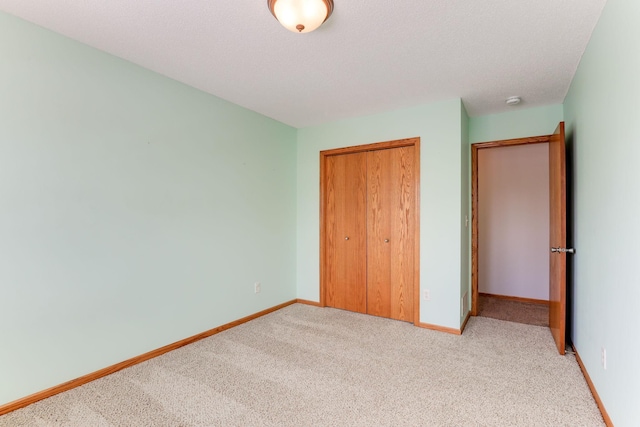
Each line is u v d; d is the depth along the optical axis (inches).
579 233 93.4
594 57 75.5
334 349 104.3
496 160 179.8
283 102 124.3
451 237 119.8
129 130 92.4
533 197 171.0
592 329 79.4
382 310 138.1
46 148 76.4
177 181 105.3
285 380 85.0
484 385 81.9
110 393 78.7
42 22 73.6
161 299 100.9
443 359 96.9
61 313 79.0
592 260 79.7
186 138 108.0
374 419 68.9
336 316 138.5
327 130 151.3
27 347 73.6
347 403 74.7
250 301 133.5
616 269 62.6
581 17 70.5
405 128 130.2
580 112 91.0
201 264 113.2
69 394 78.0
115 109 89.3
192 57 89.5
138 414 70.6
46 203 76.4
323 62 91.7
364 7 66.6
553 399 75.5
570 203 106.3
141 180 95.4
